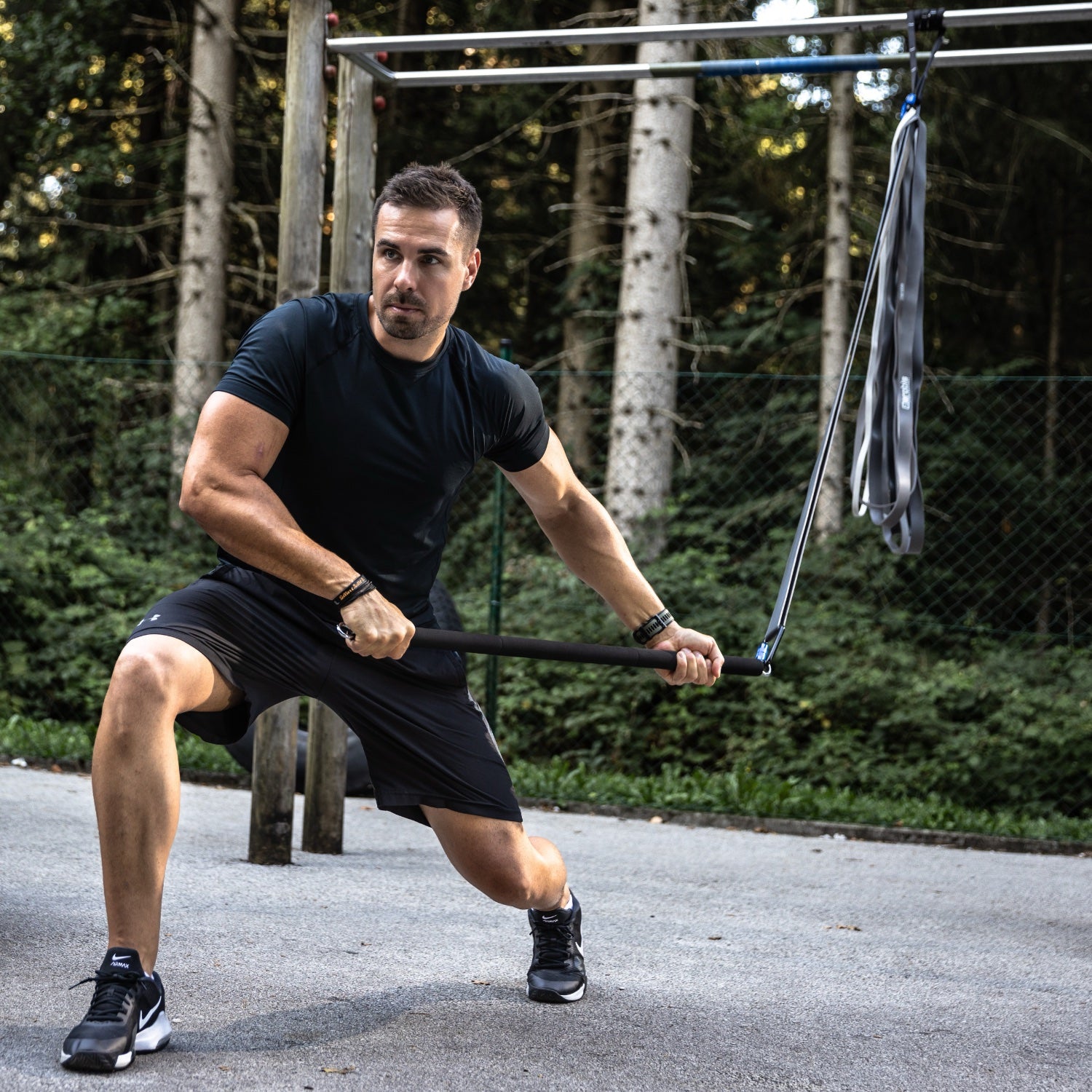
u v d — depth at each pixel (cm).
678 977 360
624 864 565
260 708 279
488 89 1623
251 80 1614
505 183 1728
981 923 475
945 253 1530
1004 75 1434
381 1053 270
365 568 288
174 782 257
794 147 1622
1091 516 1133
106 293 1642
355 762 716
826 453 331
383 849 565
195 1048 264
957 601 1108
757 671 310
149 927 257
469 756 293
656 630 318
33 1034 265
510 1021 301
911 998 353
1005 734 928
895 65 477
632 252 1138
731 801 762
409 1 1653
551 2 1616
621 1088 258
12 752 764
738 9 1280
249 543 257
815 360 1445
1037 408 1193
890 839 712
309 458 277
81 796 638
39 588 1011
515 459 305
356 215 545
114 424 1131
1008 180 1455
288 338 271
